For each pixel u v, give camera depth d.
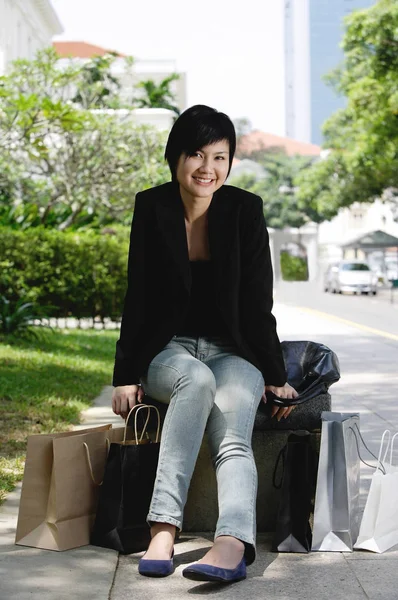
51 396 9.48
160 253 4.57
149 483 4.47
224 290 4.51
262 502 4.85
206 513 4.82
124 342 4.60
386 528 4.52
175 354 4.47
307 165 84.06
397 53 36.06
